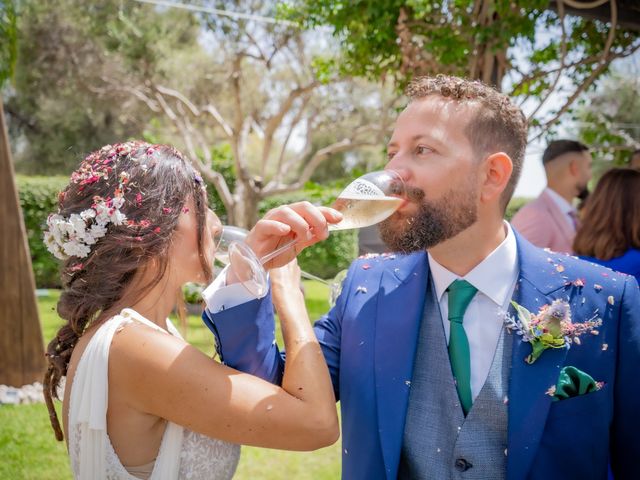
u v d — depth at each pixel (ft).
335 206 4.57
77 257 4.46
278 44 36.63
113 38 41.45
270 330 4.48
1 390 15.40
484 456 4.47
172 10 42.88
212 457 4.39
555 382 4.39
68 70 44.70
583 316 4.56
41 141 55.21
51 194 39.34
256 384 4.17
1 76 16.69
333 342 5.24
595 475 4.44
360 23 14.52
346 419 4.89
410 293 4.93
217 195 43.06
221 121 40.04
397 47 14.43
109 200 4.32
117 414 4.15
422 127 4.51
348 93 44.16
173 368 4.02
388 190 4.29
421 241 4.50
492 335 4.67
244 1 36.73
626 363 4.54
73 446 4.21
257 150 83.35
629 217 8.20
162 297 4.55
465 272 4.80
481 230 4.70
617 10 13.35
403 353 4.75
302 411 4.19
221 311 4.33
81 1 41.75
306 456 12.68
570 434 4.38
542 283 4.71
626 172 8.48
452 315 4.75
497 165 4.54
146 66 42.19
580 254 8.66
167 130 53.98
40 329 16.07
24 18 41.83
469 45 12.78
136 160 4.45
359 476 4.72
